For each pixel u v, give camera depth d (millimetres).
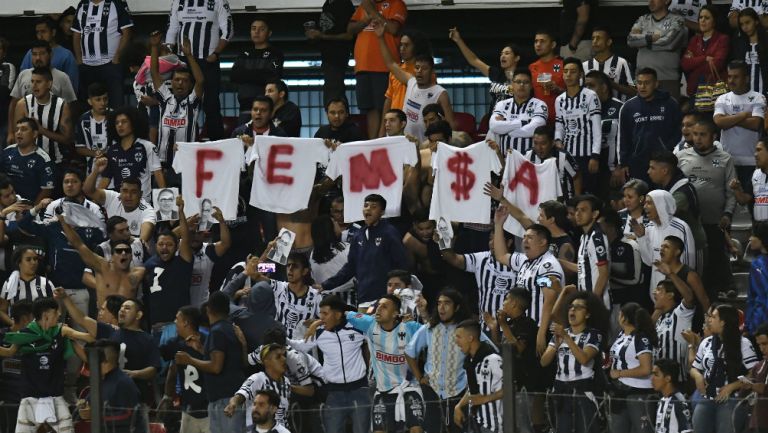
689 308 44562
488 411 40000
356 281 50781
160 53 62906
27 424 44562
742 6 62781
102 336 45594
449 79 76812
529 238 45969
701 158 52844
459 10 74250
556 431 38812
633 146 56438
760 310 44844
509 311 42094
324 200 56938
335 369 44031
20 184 58906
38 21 67562
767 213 51406
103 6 66750
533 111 55719
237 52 77812
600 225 47375
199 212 54344
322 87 78000
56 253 53094
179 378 44219
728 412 37594
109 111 61281
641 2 70562
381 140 53719
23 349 44344
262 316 46125
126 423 40219
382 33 62031
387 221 51344
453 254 49812
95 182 56156
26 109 62562
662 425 38719
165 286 50719
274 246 50219
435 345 42156
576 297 41188
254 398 41031
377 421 42281
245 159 54969
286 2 71812
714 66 60781
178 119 61094
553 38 60250
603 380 40875
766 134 55438
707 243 52344
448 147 52250
